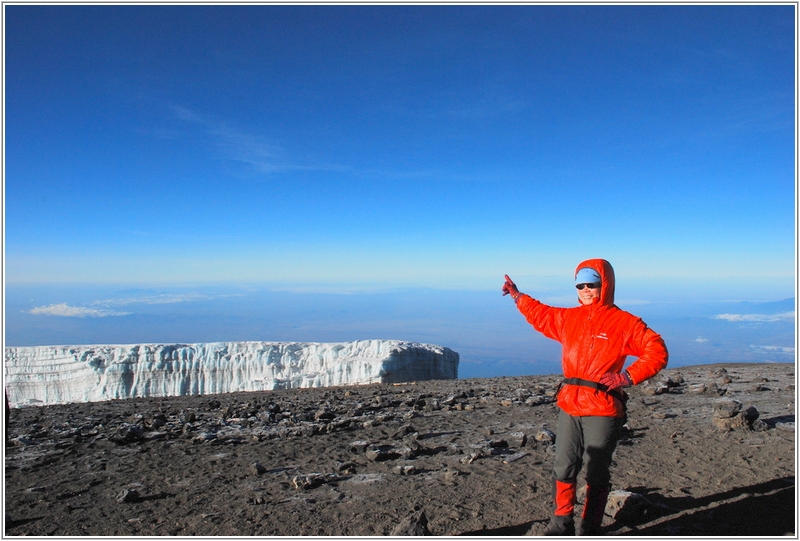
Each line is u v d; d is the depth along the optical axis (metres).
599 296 4.57
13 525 5.09
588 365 4.38
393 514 5.09
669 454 6.86
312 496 5.71
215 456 7.69
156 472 6.91
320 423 10.30
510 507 5.19
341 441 8.48
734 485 5.55
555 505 4.51
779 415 9.02
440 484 5.96
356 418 10.66
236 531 4.80
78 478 6.72
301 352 68.75
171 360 69.12
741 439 7.37
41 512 5.46
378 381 59.34
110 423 11.45
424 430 9.16
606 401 4.27
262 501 5.55
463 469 6.52
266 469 6.92
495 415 10.49
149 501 5.75
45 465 7.48
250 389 65.56
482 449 7.42
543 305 4.84
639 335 4.28
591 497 4.38
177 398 18.53
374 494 5.70
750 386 12.96
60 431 10.36
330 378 62.50
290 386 63.72
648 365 4.16
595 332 4.39
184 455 7.83
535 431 8.73
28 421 12.48
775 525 4.56
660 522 4.72
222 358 69.06
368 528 4.77
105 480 6.61
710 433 7.87
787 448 6.74
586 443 4.36
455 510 5.14
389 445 8.07
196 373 68.69
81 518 5.26
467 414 10.78
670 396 11.94
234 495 5.83
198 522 5.05
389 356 60.50
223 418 11.66
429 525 4.81
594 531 4.43
